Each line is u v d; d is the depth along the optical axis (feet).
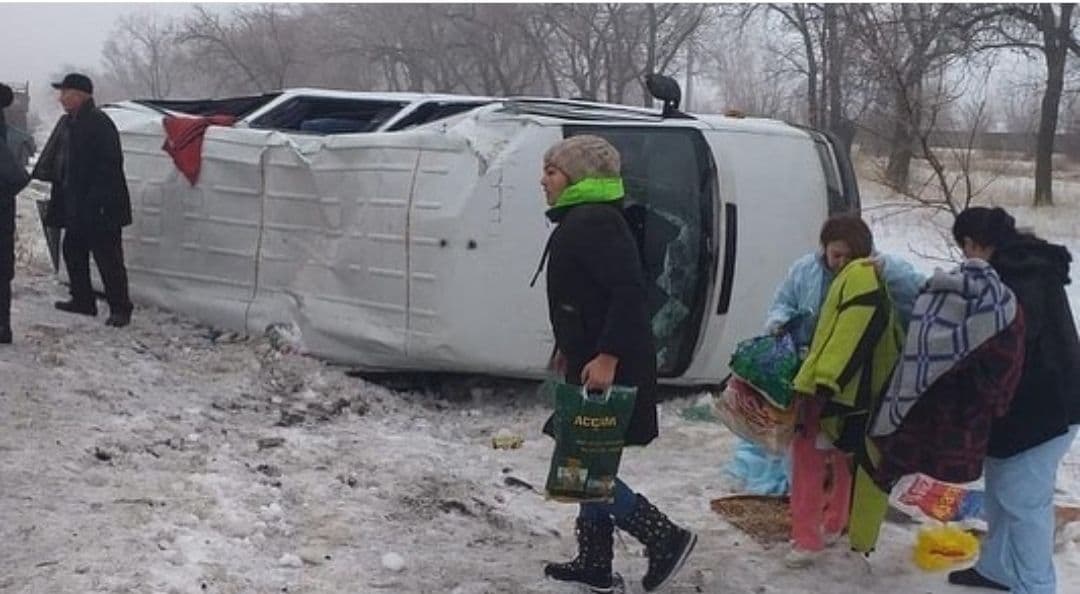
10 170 26.61
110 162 29.25
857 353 17.95
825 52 61.41
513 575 17.92
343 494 20.72
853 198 29.04
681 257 27.25
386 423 25.73
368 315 27.12
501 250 25.81
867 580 18.79
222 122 30.76
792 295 19.77
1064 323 17.17
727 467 23.40
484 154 25.86
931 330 16.56
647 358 16.26
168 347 28.71
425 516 20.20
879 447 17.51
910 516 21.38
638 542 19.53
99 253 29.53
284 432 23.90
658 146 27.25
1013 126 93.50
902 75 37.83
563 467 16.08
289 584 16.85
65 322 29.96
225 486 20.15
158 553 17.13
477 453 24.20
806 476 18.95
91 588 15.87
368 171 27.09
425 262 26.12
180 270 30.55
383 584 17.25
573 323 16.31
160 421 23.54
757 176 27.91
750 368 18.66
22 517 17.99
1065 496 22.98
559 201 16.43
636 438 16.47
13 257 27.30
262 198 29.01
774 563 19.27
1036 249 17.12
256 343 28.81
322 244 28.04
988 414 16.72
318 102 32.12
